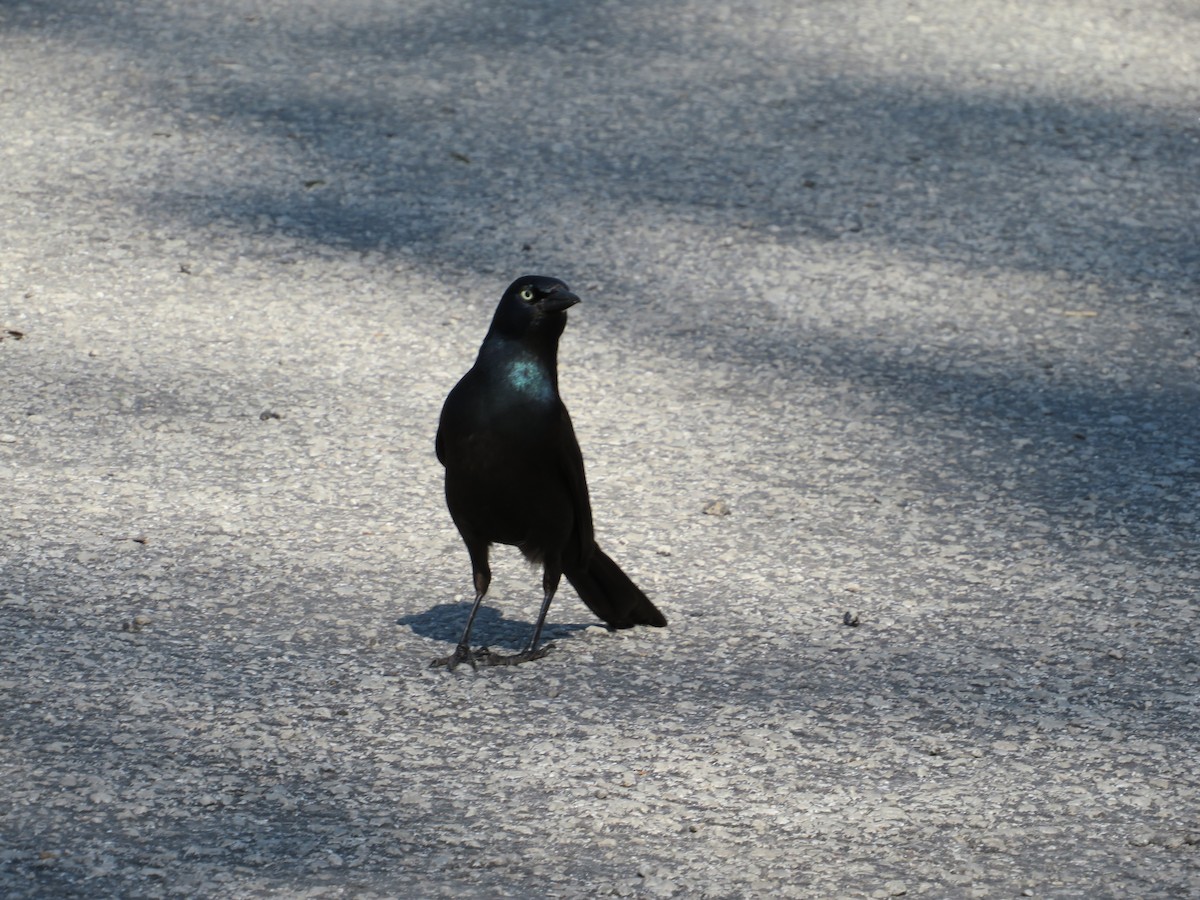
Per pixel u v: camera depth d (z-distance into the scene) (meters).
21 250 13.60
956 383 12.23
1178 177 16.14
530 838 6.42
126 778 6.75
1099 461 11.01
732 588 9.19
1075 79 18.58
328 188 15.16
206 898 5.88
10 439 10.68
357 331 12.70
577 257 14.16
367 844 6.32
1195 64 19.22
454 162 15.84
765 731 7.45
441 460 8.11
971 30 19.97
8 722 7.20
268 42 18.69
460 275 13.74
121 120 16.27
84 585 8.77
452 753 7.15
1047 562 9.55
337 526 9.79
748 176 15.80
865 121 17.16
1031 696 7.87
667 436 11.32
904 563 9.54
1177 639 8.55
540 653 8.24
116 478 10.23
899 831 6.56
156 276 13.36
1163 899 6.05
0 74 17.20
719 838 6.47
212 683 7.71
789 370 12.41
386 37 19.05
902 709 7.71
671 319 13.18
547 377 7.76
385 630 8.49
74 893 5.88
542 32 19.39
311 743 7.17
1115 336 13.05
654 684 7.96
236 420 11.19
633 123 16.91
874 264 14.19
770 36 19.50
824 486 10.62
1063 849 6.43
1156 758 7.22
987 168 16.17
